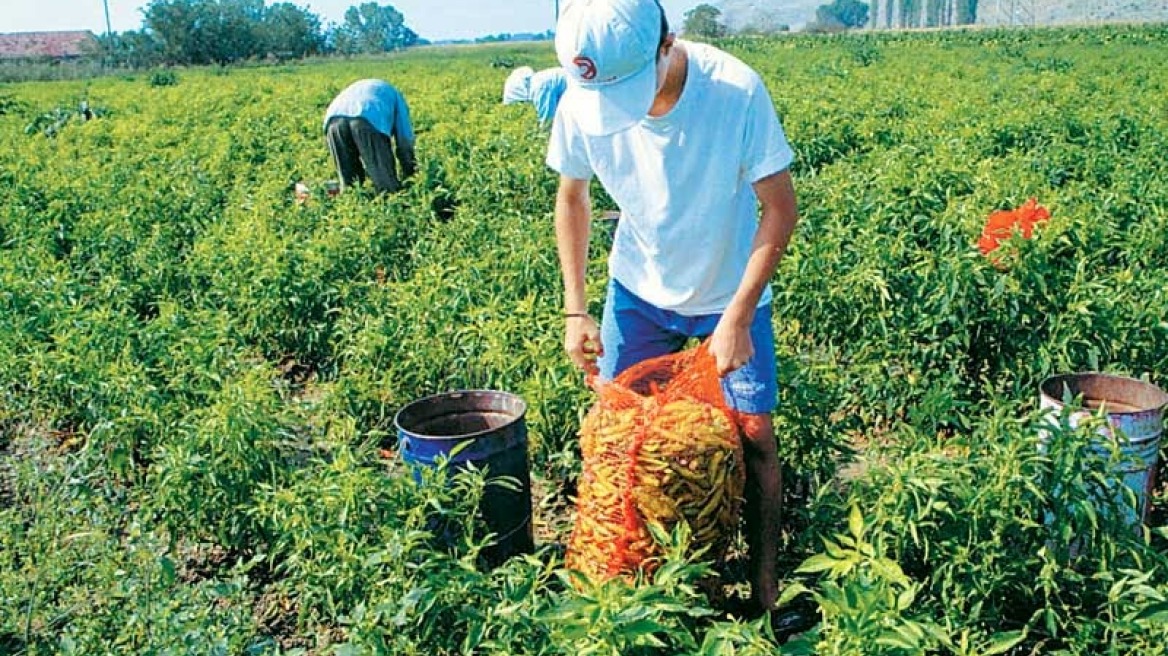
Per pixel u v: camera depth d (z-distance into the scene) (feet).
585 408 17.46
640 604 10.50
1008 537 12.78
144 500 16.48
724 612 14.02
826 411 16.47
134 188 39.14
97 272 30.81
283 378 25.05
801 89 69.00
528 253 24.70
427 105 66.44
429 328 20.67
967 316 18.95
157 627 12.31
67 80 185.68
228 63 259.39
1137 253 22.77
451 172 37.86
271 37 280.72
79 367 20.31
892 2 630.33
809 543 13.94
